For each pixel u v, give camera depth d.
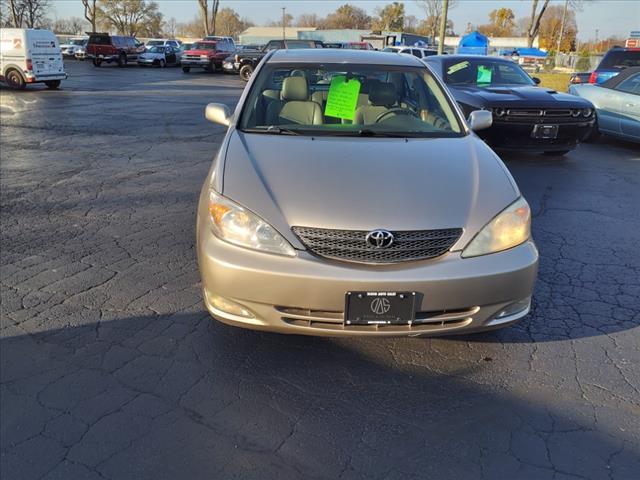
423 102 4.21
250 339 3.27
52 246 4.64
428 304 2.70
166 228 5.11
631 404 2.75
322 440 2.49
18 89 18.92
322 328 2.75
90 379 2.87
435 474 2.31
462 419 2.64
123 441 2.45
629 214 5.81
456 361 3.10
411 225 2.73
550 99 7.89
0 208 5.66
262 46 27.53
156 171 7.37
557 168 7.98
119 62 35.81
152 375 2.91
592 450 2.44
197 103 15.73
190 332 3.33
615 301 3.84
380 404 2.73
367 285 2.64
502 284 2.77
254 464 2.34
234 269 2.73
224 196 2.91
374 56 4.57
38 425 2.53
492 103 7.68
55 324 3.38
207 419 2.60
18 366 2.96
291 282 2.67
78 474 2.26
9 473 2.26
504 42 71.81
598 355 3.17
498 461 2.38
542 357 3.15
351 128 3.83
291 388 2.84
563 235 5.14
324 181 2.97
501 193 3.01
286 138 3.58
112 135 10.19
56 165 7.68
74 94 17.86
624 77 9.43
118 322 3.42
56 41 19.27
